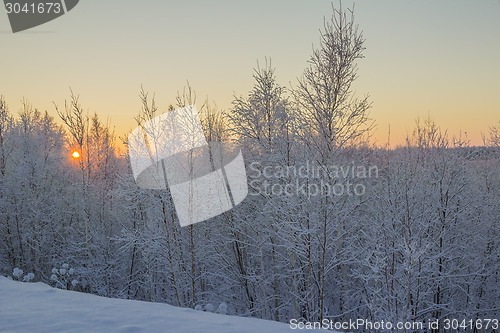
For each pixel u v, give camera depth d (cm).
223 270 2002
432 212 1773
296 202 1420
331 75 1341
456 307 1945
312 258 1480
